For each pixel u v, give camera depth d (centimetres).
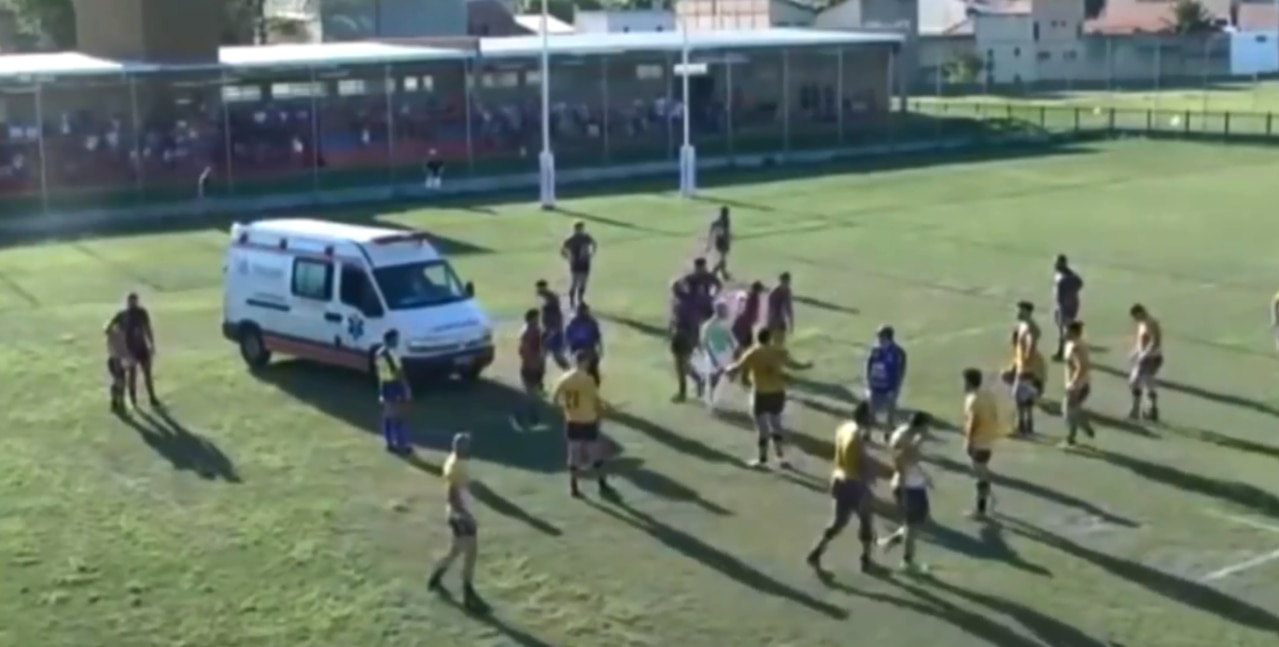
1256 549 1928
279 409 2595
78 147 5538
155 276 3878
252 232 2891
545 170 5044
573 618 1727
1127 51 11844
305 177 5709
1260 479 2194
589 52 6281
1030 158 6506
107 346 2686
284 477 2231
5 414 2577
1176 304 3428
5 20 8800
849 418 2517
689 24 9744
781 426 2330
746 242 4281
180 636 1680
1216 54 12275
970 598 1777
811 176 5916
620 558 1906
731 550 1933
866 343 3034
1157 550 1923
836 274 3788
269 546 1953
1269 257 4012
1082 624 1703
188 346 3067
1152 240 4306
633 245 4253
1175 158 6456
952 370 2814
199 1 5856
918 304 3416
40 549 1942
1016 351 2444
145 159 5666
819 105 7394
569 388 2133
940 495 2133
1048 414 2536
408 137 6206
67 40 8744
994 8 12206
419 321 2680
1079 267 3884
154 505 2114
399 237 2789
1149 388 2488
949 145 6931
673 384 2736
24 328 3247
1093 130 7406
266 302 2853
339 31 8619
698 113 6875
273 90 6062
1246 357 2927
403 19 8662
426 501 2123
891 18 10331
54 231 4703
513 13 11012
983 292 3550
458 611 1747
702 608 1753
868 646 1648
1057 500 2109
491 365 2886
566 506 2100
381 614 1739
